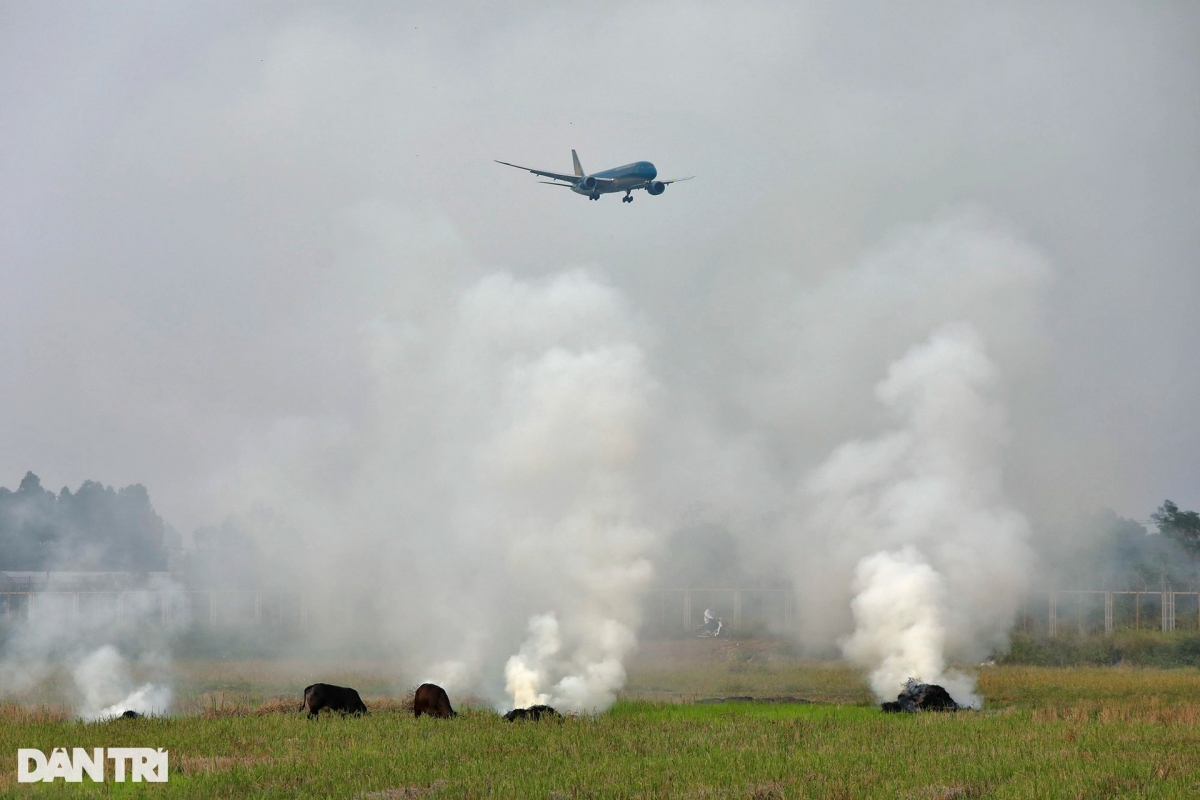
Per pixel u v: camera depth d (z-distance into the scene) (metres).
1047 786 73.62
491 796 72.00
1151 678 153.88
